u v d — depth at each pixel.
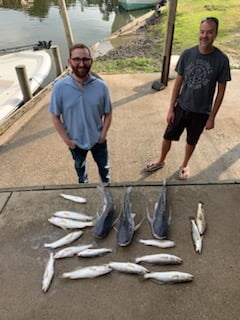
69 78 2.79
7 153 4.58
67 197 2.97
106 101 2.97
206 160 4.24
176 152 4.42
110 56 9.72
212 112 3.35
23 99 6.75
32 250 2.46
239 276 2.23
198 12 13.98
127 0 16.64
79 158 3.29
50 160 4.40
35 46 9.68
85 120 2.94
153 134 4.88
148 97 5.99
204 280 2.21
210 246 2.45
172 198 2.92
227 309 2.04
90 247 2.45
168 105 5.69
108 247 2.45
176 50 9.43
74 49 2.58
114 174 4.05
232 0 15.86
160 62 8.55
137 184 3.09
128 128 5.05
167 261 2.30
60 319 2.02
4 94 6.95
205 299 2.10
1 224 2.71
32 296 2.15
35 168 4.25
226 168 4.09
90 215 2.77
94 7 18.45
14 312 2.07
